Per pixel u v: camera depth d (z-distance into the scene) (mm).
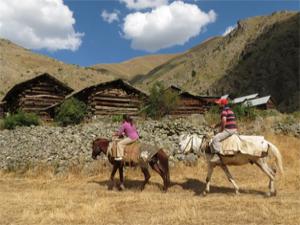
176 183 14758
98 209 10391
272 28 171250
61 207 10914
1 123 29906
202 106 39750
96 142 14633
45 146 18984
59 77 119750
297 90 128625
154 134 19844
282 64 139750
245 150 12203
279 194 12680
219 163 12656
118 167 14133
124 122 14000
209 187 13477
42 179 16203
